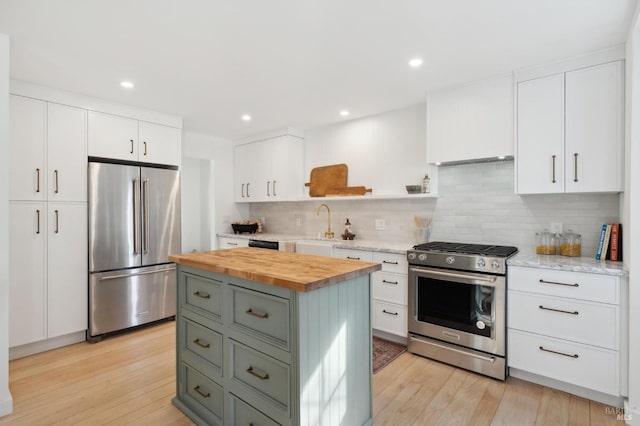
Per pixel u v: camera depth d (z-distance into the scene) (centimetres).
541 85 251
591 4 178
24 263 281
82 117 314
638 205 195
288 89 304
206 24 196
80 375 255
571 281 219
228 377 182
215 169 502
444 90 299
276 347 157
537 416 203
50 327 295
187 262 205
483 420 199
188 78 277
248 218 548
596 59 230
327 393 162
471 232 321
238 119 402
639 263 194
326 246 359
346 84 291
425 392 230
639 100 194
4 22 193
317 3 177
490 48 227
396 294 306
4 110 204
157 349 304
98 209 321
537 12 185
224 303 185
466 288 261
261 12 185
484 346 252
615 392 206
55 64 249
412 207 361
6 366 207
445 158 299
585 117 234
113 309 330
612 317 206
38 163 289
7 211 207
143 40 215
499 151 271
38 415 206
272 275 157
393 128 371
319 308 158
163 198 369
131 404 218
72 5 177
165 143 375
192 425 197
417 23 196
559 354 224
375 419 200
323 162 437
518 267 238
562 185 242
